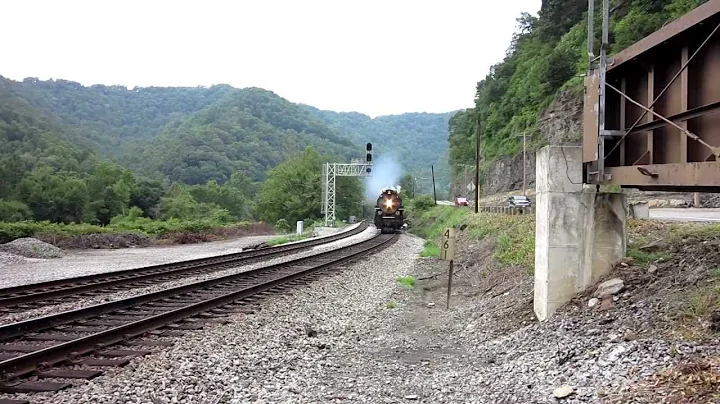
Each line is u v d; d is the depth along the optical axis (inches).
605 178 322.3
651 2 2042.3
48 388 227.8
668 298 283.4
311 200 3280.0
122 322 377.7
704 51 247.4
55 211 3117.6
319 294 553.6
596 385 216.4
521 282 478.3
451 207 2158.0
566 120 2554.1
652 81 285.1
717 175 220.1
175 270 707.4
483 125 3705.7
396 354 332.5
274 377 271.7
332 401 235.9
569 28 3208.7
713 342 219.8
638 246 386.9
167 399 226.1
